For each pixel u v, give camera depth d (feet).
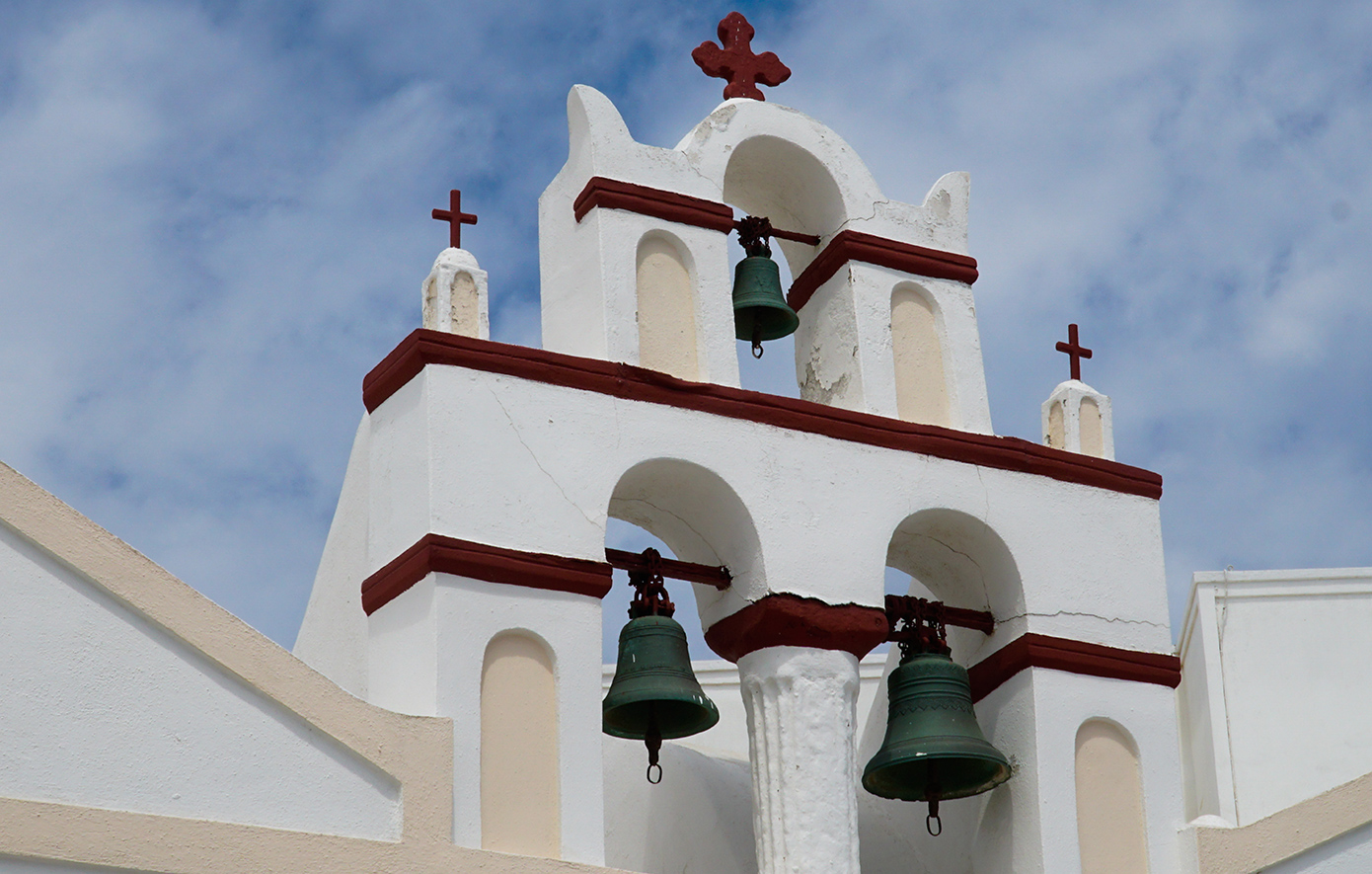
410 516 50.70
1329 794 56.65
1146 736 56.80
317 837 46.11
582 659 50.37
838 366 58.18
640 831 61.36
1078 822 55.36
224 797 45.68
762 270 58.75
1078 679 56.65
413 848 46.88
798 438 54.90
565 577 50.67
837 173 59.26
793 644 53.16
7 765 44.11
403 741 47.62
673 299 55.77
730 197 60.70
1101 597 57.52
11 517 45.44
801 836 51.75
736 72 60.39
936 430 56.75
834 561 53.98
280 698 46.70
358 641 57.72
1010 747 56.18
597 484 51.88
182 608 46.34
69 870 43.88
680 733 54.80
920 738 54.65
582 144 56.44
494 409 51.55
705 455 53.52
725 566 54.49
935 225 60.23
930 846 59.36
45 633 45.24
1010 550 56.70
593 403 52.70
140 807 44.91
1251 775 70.38
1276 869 55.67
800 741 52.54
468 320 52.65
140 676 45.75
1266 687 71.61
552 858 48.49
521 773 49.14
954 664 56.13
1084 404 60.49
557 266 56.34
